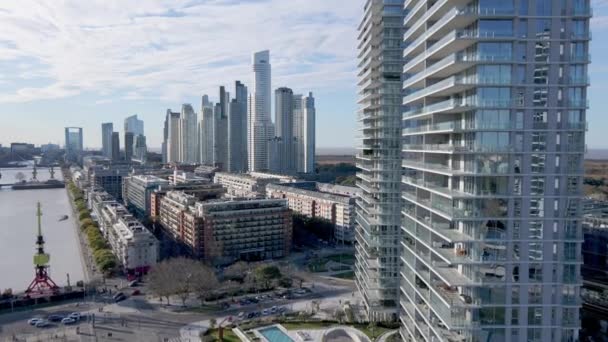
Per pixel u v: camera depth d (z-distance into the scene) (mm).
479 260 107562
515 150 105625
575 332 108500
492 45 104312
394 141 182750
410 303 150875
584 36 104000
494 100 105062
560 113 105625
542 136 105875
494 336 108625
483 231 107625
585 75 104750
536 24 104000
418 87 147250
